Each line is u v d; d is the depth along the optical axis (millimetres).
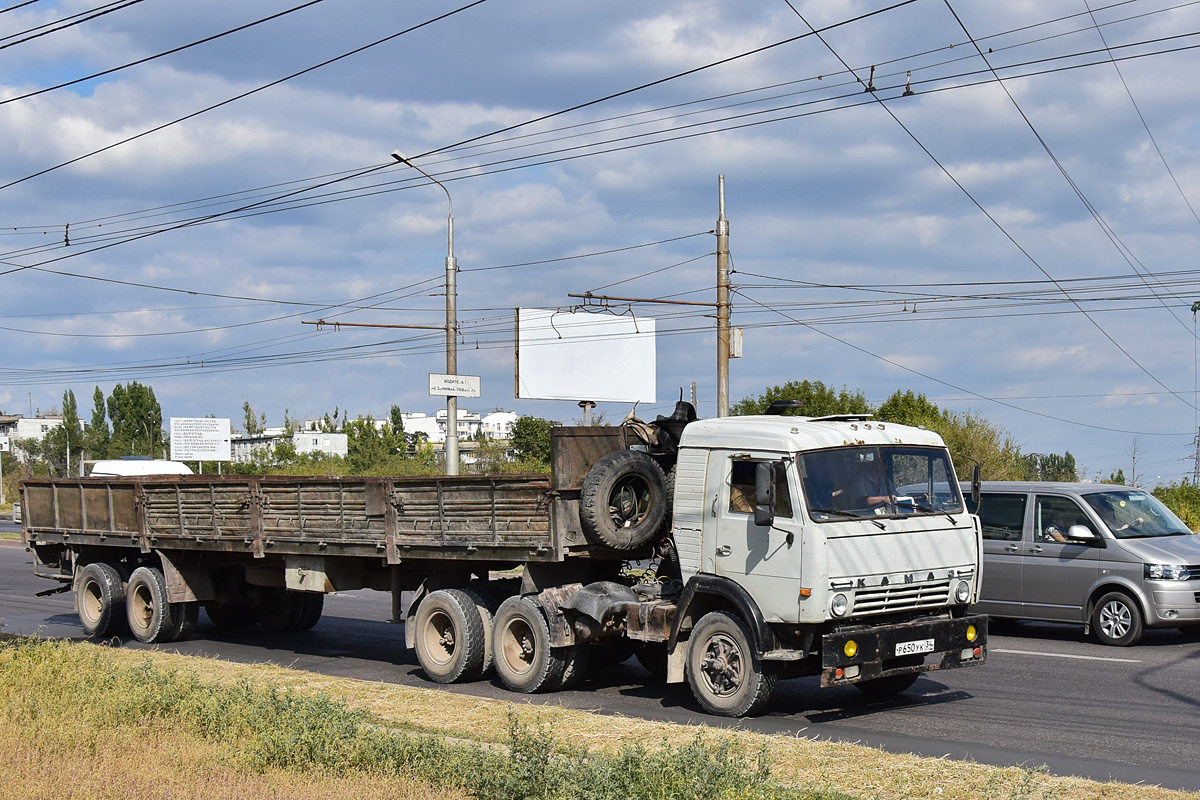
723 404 27875
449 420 28859
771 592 9008
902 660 9461
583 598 10336
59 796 6449
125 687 9352
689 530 9789
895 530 9203
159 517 14914
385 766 7051
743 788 6004
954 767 6996
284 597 15516
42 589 21672
